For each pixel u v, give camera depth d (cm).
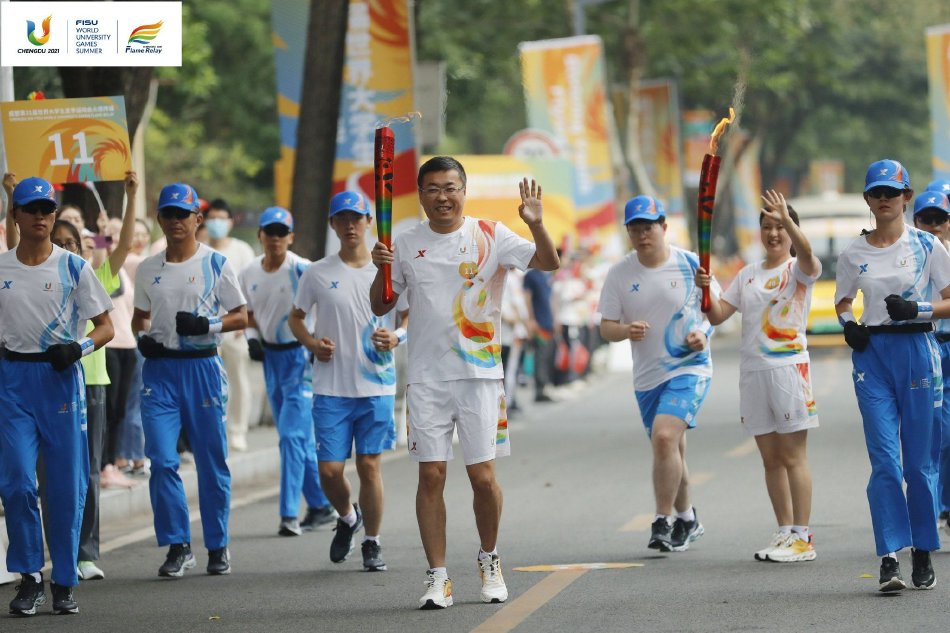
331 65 5084
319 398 2859
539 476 4166
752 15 10269
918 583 2420
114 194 4162
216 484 2772
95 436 2767
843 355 9306
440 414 2373
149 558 2977
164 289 2738
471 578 2650
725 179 13362
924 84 15500
